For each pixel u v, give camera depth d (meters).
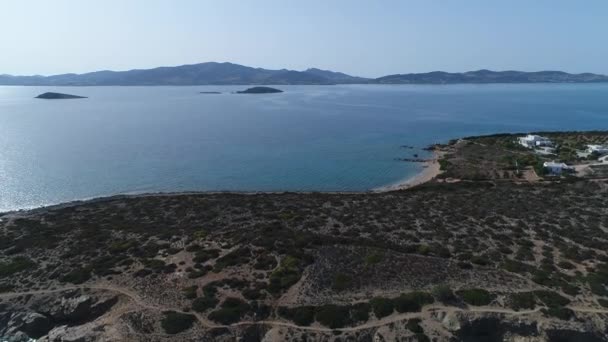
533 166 89.25
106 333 32.09
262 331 32.69
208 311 34.53
